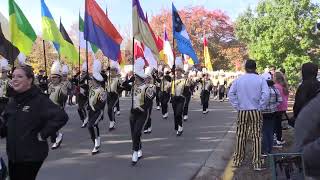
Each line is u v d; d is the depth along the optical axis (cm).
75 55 1702
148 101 980
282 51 2736
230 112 2153
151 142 1236
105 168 923
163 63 2362
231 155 1048
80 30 1811
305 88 656
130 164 959
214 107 2477
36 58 3950
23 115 521
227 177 815
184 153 1075
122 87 1484
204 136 1344
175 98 1387
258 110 851
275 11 2809
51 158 1017
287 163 338
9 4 1305
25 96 524
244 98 852
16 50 1319
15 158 523
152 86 991
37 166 530
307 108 296
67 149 1129
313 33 2745
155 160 998
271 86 950
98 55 3150
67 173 878
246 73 862
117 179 830
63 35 1673
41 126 527
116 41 1302
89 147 1157
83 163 970
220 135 1364
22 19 1325
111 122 1472
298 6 2742
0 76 1172
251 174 828
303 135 294
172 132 1423
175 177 845
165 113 1803
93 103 1070
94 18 1257
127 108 2247
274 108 942
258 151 852
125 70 2316
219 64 5681
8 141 527
